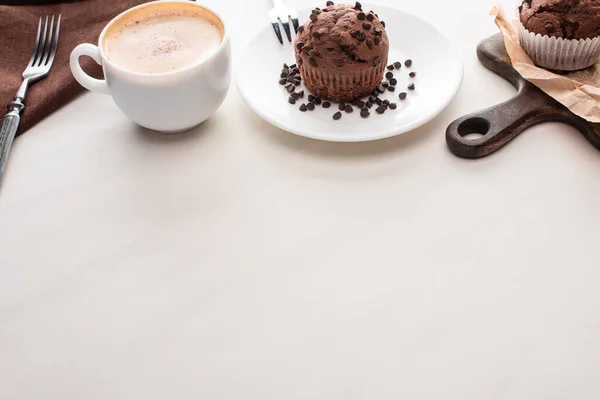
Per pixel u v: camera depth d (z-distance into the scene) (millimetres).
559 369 494
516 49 679
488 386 489
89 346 518
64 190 610
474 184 598
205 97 617
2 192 610
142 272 555
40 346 520
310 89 670
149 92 596
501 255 552
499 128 617
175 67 608
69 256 566
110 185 613
